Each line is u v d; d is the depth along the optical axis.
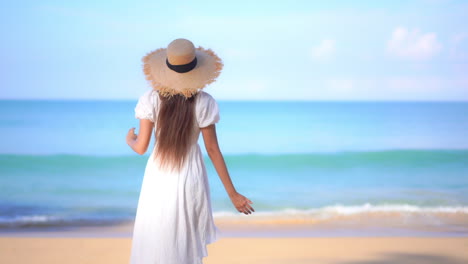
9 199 9.00
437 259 4.69
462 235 6.05
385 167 13.40
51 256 4.79
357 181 11.37
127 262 4.61
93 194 9.60
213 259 4.68
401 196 9.51
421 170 12.92
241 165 13.65
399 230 6.37
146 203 2.57
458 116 28.95
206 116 2.55
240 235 6.05
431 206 8.38
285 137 20.36
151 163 2.60
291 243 5.33
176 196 2.54
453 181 11.22
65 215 7.57
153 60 2.58
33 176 11.57
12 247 5.12
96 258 4.73
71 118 27.98
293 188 10.49
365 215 7.35
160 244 2.52
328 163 13.88
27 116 29.05
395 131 22.56
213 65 2.57
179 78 2.50
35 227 6.58
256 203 8.97
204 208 2.63
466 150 14.32
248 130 22.81
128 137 2.75
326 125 24.81
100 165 13.02
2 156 13.29
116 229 6.48
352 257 4.77
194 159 2.61
